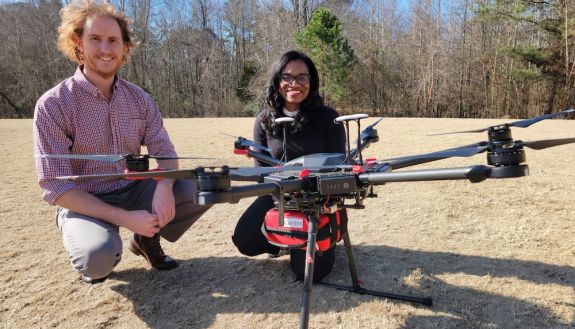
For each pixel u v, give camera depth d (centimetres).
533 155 687
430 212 413
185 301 265
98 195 289
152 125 310
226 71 4294
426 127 1275
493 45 3116
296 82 296
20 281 294
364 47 3606
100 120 280
